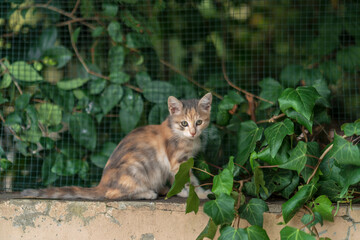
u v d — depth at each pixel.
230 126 5.15
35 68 5.36
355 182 3.55
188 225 4.00
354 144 3.72
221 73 5.77
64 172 5.18
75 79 5.33
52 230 4.10
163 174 4.57
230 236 3.56
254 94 5.64
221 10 6.00
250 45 6.17
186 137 4.52
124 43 5.48
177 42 6.02
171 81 5.63
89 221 4.07
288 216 3.62
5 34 5.41
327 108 4.91
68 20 5.56
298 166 3.77
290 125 3.91
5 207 4.12
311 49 5.72
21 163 5.21
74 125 5.25
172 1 5.91
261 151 3.99
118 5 5.43
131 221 4.05
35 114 5.16
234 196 3.88
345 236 3.84
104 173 4.45
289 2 6.08
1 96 5.17
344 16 5.59
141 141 4.51
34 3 5.48
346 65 5.48
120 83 5.32
